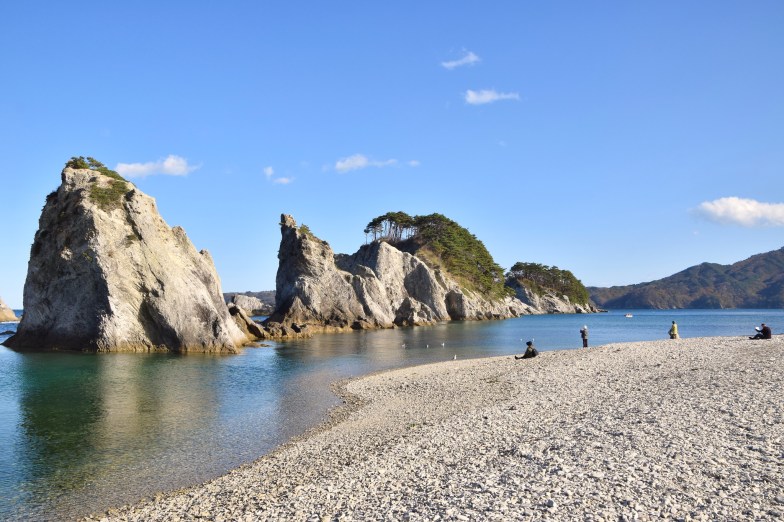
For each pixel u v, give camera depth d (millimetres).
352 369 47062
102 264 57938
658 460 14312
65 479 18641
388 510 12930
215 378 41750
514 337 86625
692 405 20406
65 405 31094
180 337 60719
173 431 25266
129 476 18906
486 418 22953
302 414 28844
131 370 45531
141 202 62531
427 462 16938
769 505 11039
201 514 14633
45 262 60906
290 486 16453
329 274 115188
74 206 60000
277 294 122312
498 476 14453
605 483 12953
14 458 21016
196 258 67938
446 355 58469
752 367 27656
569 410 22703
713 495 11734
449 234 181875
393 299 141500
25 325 61688
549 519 11211
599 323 138375
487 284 185000
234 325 70500
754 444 14977
